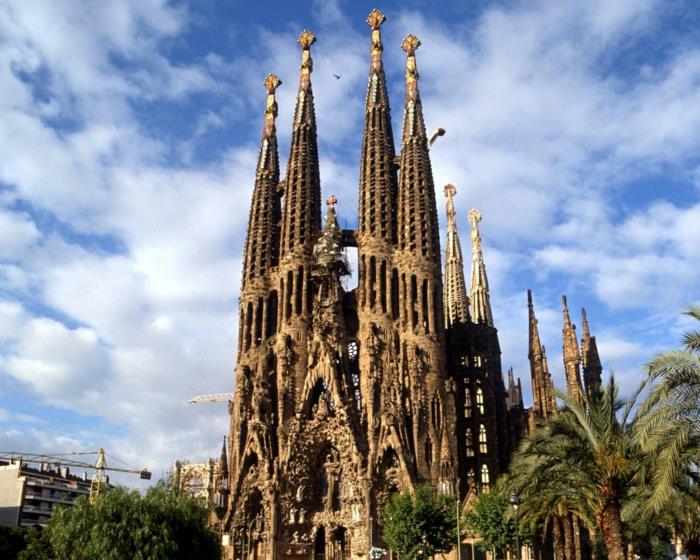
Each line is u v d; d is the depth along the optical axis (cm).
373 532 9194
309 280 11331
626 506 4972
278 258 11994
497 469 11044
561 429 4303
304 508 10025
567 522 6438
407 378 10138
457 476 9625
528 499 4897
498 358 12638
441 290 10888
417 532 7269
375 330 10519
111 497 6119
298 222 11631
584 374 12312
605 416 4141
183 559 6150
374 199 11419
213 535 6606
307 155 12206
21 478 14925
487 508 7144
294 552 9794
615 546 3984
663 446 3020
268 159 12681
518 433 11606
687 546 4862
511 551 7619
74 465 16200
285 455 10150
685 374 2967
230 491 10519
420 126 11700
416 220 11019
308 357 10719
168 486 6719
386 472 9581
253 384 10969
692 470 3831
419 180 11288
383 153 11744
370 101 12175
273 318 11525
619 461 3969
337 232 11219
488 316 16288
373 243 11069
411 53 12362
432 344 10338
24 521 15400
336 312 10756
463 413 11575
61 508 6216
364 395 10231
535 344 12075
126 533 5906
